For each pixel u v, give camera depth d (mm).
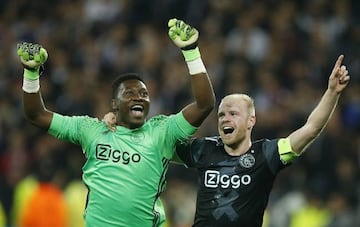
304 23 56156
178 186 43344
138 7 58969
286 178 45188
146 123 25531
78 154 47125
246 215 24891
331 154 46438
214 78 51844
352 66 53094
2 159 50438
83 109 51688
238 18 56375
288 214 42312
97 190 24859
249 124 25438
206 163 25531
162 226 25344
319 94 51250
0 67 56938
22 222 42469
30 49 24938
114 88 25484
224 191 25078
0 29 59406
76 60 56469
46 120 25562
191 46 24766
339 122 49125
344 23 56188
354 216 41281
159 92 52031
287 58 54031
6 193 46094
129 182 24750
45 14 60500
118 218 24656
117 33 57094
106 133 25328
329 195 43438
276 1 57000
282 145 25078
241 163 25219
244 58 53844
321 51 54219
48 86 54531
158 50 55750
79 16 59750
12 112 53625
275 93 51031
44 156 47656
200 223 25172
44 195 42281
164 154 25266
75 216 42344
